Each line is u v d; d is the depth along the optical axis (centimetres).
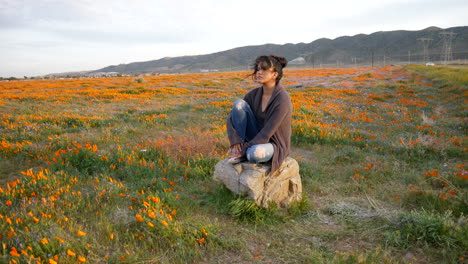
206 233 288
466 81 1933
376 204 385
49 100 1675
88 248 255
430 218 300
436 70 3341
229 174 365
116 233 284
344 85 2369
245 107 351
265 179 351
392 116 1112
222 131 785
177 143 596
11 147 602
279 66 328
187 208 348
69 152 543
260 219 332
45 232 265
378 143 700
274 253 273
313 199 410
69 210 324
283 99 329
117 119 1039
